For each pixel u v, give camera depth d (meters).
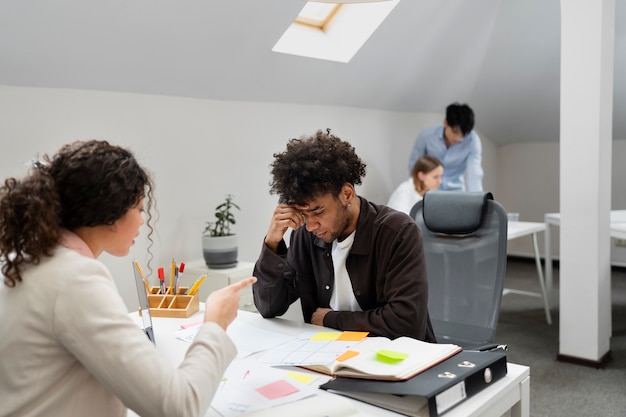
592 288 2.95
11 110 2.36
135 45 2.51
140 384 0.89
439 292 2.10
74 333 0.89
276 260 1.70
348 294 1.71
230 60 2.94
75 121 2.58
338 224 1.56
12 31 2.13
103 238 1.03
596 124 2.80
